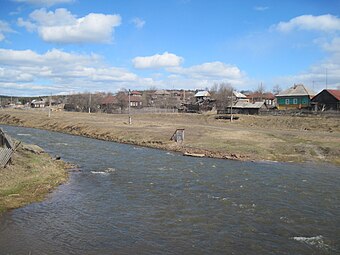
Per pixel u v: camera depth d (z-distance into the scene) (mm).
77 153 43438
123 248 15117
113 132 63562
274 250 15203
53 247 15031
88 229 17250
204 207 21234
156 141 52969
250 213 20188
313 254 14867
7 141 30719
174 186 26516
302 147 44625
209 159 39906
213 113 102312
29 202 21156
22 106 183750
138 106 143250
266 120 77312
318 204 22156
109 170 32500
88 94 159000
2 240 15570
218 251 15008
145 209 20688
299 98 97500
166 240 16094
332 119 70125
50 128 81000
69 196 23031
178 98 192750
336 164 37469
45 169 29281
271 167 35219
